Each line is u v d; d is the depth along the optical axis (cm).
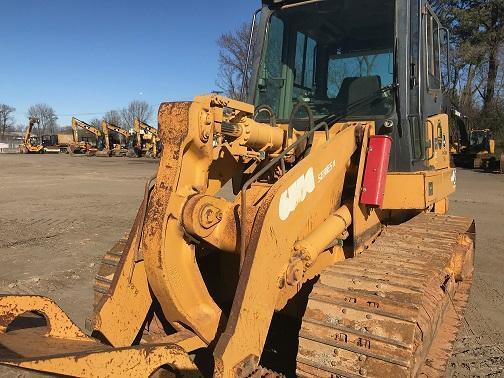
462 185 1942
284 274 274
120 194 1467
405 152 397
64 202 1280
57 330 240
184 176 259
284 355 380
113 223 983
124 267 271
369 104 412
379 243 374
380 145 347
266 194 268
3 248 761
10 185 1697
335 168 327
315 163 302
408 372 249
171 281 256
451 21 3634
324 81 438
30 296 235
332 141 324
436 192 437
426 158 443
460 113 705
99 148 4584
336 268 312
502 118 3894
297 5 450
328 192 328
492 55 3756
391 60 412
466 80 3831
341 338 268
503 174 2584
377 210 399
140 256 273
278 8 460
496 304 547
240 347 244
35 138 5319
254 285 251
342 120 418
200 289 271
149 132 4331
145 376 212
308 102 441
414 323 254
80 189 1594
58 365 183
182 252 264
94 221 1003
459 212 1209
